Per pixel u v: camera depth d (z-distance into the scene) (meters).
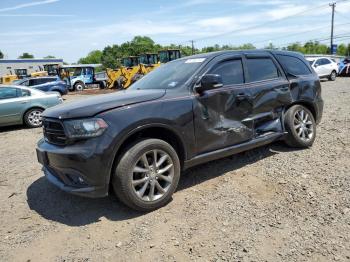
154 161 3.99
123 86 29.31
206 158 4.51
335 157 5.34
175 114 4.12
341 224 3.42
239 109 4.83
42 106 11.36
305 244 3.15
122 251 3.29
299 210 3.77
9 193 4.99
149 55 31.02
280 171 4.93
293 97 5.64
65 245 3.49
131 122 3.78
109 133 3.68
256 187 4.46
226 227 3.54
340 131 6.95
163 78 4.94
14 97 10.99
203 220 3.72
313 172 4.79
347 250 3.01
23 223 4.03
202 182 4.75
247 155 5.73
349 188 4.18
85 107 3.85
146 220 3.83
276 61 5.62
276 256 3.01
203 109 4.41
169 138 4.32
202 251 3.17
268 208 3.87
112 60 74.75
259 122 5.18
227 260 3.02
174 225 3.67
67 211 4.24
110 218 3.94
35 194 4.86
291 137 5.64
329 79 23.56
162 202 4.06
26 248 3.50
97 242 3.49
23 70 39.34
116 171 3.76
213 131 4.52
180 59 5.46
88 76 34.34
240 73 5.02
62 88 23.97
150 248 3.29
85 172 3.68
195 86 4.45
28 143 8.61
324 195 4.06
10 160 6.86
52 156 3.91
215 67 4.76
